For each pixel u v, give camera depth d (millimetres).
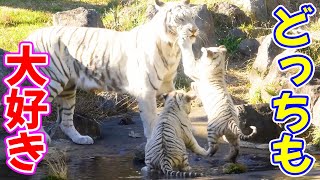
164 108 8008
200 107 11906
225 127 8273
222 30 15859
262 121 9953
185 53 8711
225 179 7277
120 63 9250
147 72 9008
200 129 10344
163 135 7773
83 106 11336
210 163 8398
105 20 15898
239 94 12766
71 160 8781
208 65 8445
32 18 17453
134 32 9289
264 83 12047
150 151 7832
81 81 9555
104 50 9344
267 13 16922
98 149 9445
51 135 10000
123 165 8430
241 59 14766
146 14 15117
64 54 9539
